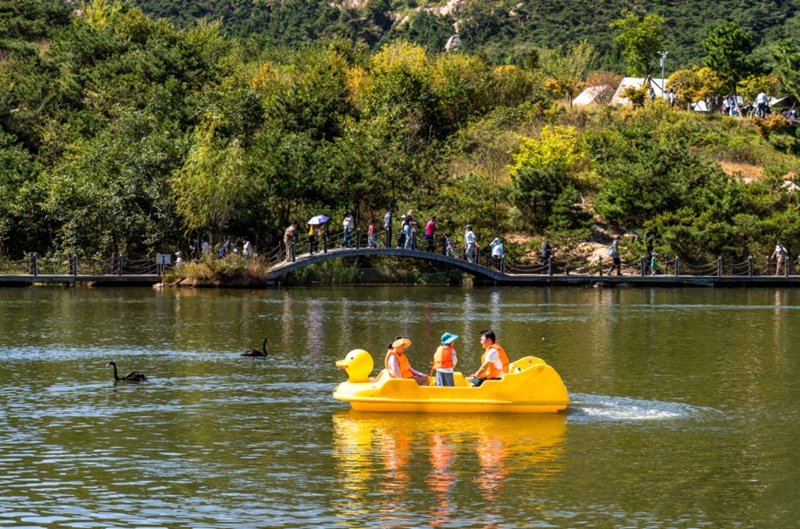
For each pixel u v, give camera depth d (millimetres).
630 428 19859
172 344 31531
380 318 39656
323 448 18188
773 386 24484
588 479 16328
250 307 44000
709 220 66312
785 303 49125
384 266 63531
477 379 21609
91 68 85562
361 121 78000
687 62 154625
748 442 18781
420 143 80312
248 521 14305
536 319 40031
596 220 71438
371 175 65688
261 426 19938
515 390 20953
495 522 14289
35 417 20688
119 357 28750
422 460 17406
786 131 90125
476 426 19891
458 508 14859
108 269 58031
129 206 58812
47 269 57625
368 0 198250
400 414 20938
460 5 197750
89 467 16969
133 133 65938
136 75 79750
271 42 118500
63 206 58344
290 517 14469
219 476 16453
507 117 84250
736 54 94875
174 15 193500
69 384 24438
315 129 75438
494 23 185875
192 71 82375
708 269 64625
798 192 70688
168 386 24219
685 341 33156
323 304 45844
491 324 37875
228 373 26062
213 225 59812
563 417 20812
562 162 73625
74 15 104438
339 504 15031
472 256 62438
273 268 57750
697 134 84250
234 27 188625
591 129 81000
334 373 26109
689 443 18703
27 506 14922
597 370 26875
